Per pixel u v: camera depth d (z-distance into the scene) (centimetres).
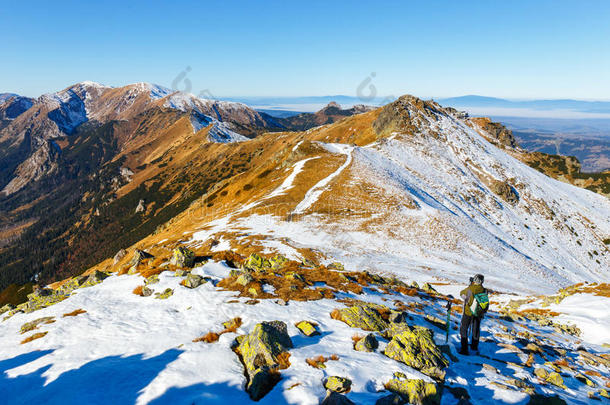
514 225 11050
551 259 9656
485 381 969
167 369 991
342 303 1603
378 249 6175
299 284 1844
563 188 15862
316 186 9050
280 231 6644
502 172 14275
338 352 1058
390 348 1062
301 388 823
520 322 2134
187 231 8144
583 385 1110
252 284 1730
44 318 1591
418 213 7944
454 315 1950
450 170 13000
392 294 2144
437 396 818
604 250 11544
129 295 1811
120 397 873
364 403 762
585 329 2059
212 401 812
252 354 998
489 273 5972
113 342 1252
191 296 1645
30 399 917
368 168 10081
